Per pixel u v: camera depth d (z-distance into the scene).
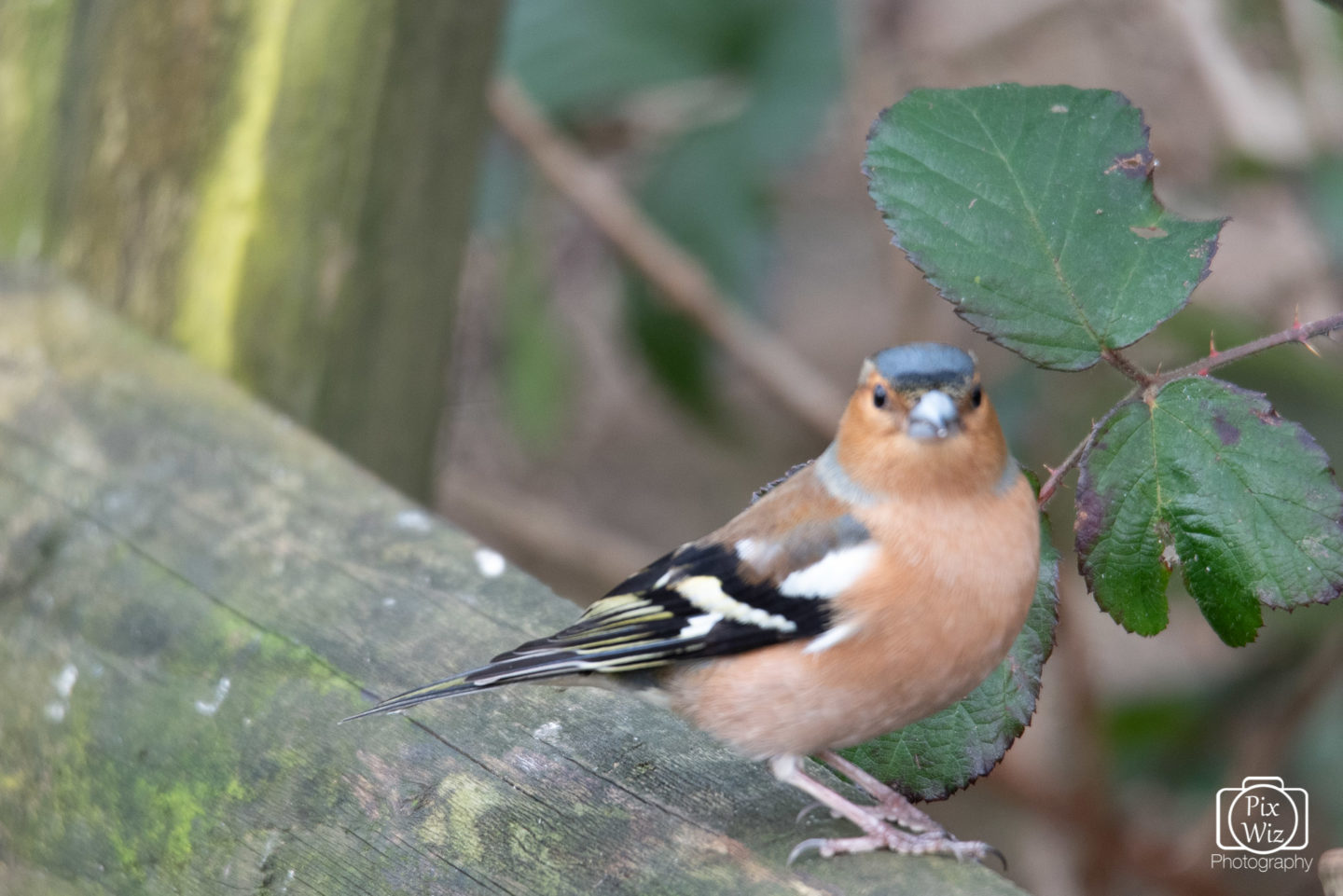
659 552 13.09
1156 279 4.49
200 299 8.56
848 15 11.05
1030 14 12.88
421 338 9.15
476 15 8.70
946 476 4.76
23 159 9.29
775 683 4.93
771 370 11.84
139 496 7.13
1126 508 4.47
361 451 8.98
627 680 5.25
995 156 4.61
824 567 4.82
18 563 6.95
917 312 11.77
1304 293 10.70
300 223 8.45
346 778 5.48
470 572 6.46
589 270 13.95
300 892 5.24
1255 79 11.17
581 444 15.36
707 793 5.19
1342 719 9.74
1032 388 9.94
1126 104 4.58
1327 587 4.28
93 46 8.92
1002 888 4.68
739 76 11.26
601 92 11.25
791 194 15.07
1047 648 4.96
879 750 5.06
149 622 6.42
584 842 5.02
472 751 5.47
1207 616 4.44
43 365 8.23
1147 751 10.09
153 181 8.70
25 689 6.41
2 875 6.06
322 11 8.28
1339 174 9.48
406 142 8.61
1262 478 4.34
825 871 4.79
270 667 6.03
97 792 5.93
